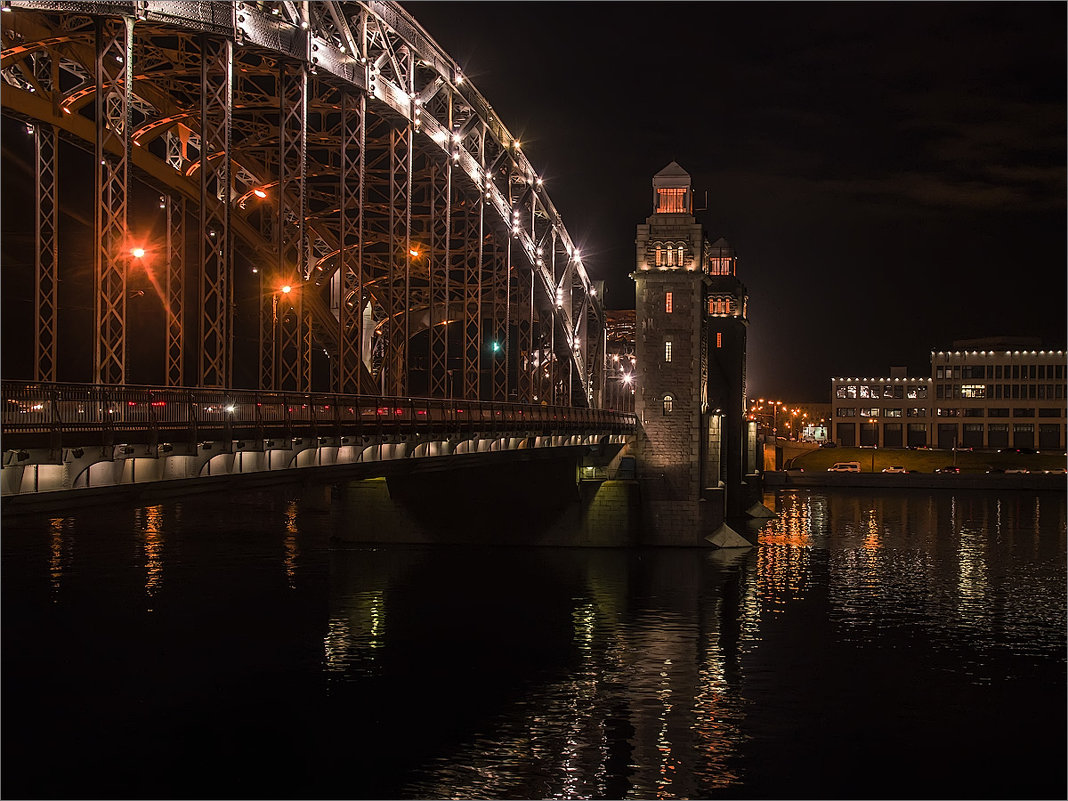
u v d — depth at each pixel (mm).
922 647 53938
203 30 40156
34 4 34219
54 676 43344
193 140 58125
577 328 95500
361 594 62031
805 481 167375
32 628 50094
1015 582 73062
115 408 29438
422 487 82625
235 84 54500
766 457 187750
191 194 52906
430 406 51469
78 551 72875
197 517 98000
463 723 40656
